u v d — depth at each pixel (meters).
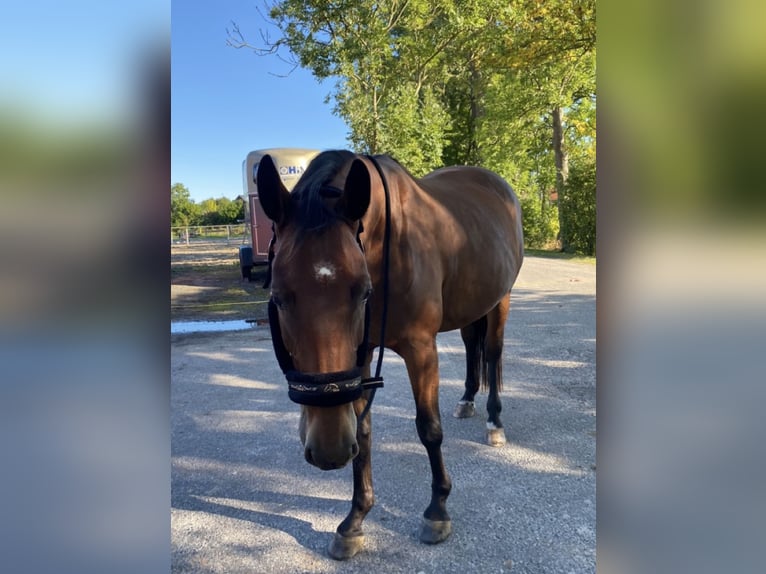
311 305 1.55
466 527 2.35
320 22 10.98
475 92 22.19
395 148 11.81
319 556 2.22
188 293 10.89
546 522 2.36
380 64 11.59
